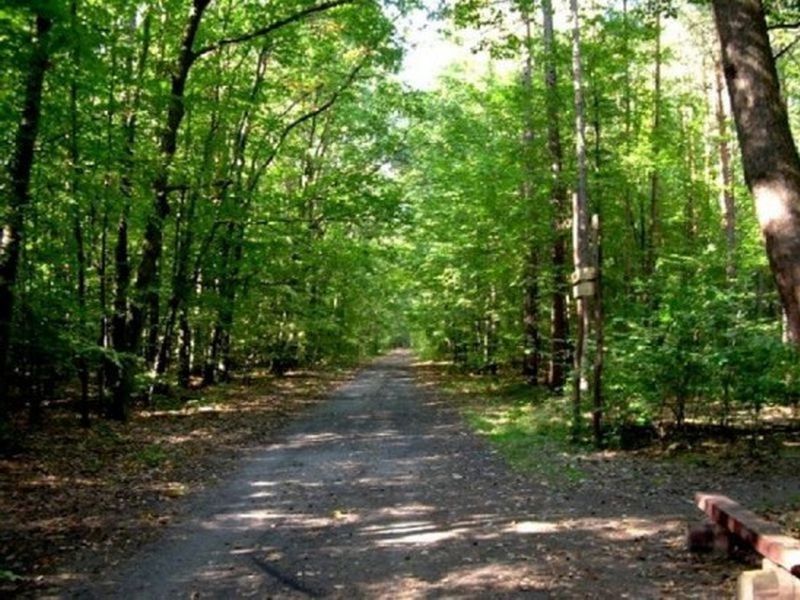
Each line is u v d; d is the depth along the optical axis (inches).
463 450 510.3
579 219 613.3
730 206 914.7
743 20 234.2
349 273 1321.4
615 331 617.6
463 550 271.0
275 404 834.8
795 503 319.0
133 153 609.0
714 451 445.1
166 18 728.3
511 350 1036.5
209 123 856.3
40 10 364.2
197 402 788.6
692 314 456.1
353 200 864.9
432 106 1074.7
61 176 514.6
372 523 315.6
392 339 3437.5
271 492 382.0
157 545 285.4
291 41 830.5
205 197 790.5
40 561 262.8
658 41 842.8
